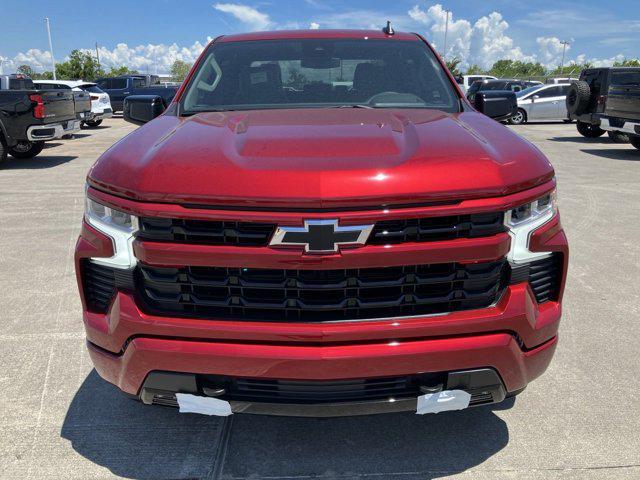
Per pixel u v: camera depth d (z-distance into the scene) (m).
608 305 4.03
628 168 10.40
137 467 2.36
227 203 1.83
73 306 4.06
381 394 1.99
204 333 1.92
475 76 28.03
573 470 2.32
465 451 2.45
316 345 1.90
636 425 2.62
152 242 1.91
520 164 2.01
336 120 2.46
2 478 2.29
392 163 1.88
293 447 2.48
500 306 1.97
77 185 8.86
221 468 2.35
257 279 1.89
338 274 1.87
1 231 6.07
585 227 6.17
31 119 10.72
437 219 1.87
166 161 1.97
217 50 3.46
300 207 1.80
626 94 12.25
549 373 3.10
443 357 1.92
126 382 2.07
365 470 2.33
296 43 3.44
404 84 3.15
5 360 3.27
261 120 2.50
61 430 2.61
